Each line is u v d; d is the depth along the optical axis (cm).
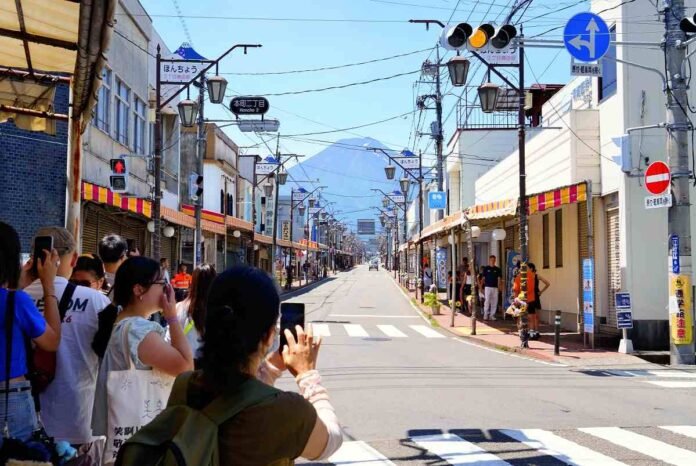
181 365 389
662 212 1786
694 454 746
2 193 1455
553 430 866
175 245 2997
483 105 1825
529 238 2767
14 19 620
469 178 3900
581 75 1518
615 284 1888
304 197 6775
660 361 1653
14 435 371
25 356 388
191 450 211
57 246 462
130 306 410
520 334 1833
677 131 1555
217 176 4050
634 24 1808
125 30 2247
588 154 1980
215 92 1983
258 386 233
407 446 782
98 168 1941
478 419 931
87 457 365
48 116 845
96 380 428
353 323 2612
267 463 225
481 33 1277
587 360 1586
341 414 959
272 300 246
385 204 6875
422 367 1460
